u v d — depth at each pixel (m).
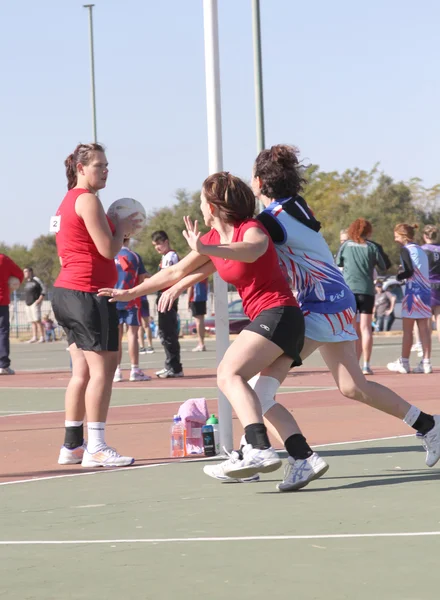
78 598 4.36
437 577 4.52
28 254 113.81
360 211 94.12
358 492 6.80
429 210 96.12
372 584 4.43
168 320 17.61
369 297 16.69
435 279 17.47
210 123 8.28
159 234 17.28
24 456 8.98
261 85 30.80
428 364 17.31
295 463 6.94
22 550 5.32
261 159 7.28
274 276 6.90
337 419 10.92
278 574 4.65
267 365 6.93
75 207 8.23
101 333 8.21
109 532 5.73
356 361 7.43
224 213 6.86
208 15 8.28
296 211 7.18
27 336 46.41
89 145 8.33
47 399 14.65
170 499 6.74
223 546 5.28
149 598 4.32
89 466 8.30
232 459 7.26
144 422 11.22
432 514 5.96
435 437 7.53
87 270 8.23
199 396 14.19
